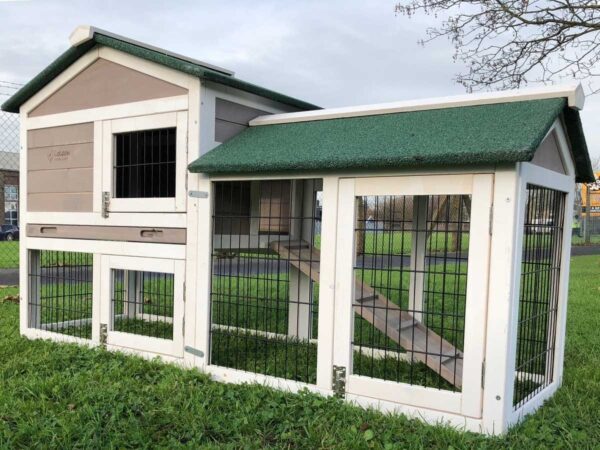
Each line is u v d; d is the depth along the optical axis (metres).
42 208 4.43
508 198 2.50
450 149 2.57
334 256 3.03
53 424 2.56
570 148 3.38
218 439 2.51
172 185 4.11
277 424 2.68
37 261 4.63
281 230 4.30
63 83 4.23
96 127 4.04
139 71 3.80
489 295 2.56
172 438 2.44
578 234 28.86
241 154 3.36
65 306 5.88
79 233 4.18
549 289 3.42
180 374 3.38
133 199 3.85
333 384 3.04
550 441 2.52
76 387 3.07
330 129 3.40
